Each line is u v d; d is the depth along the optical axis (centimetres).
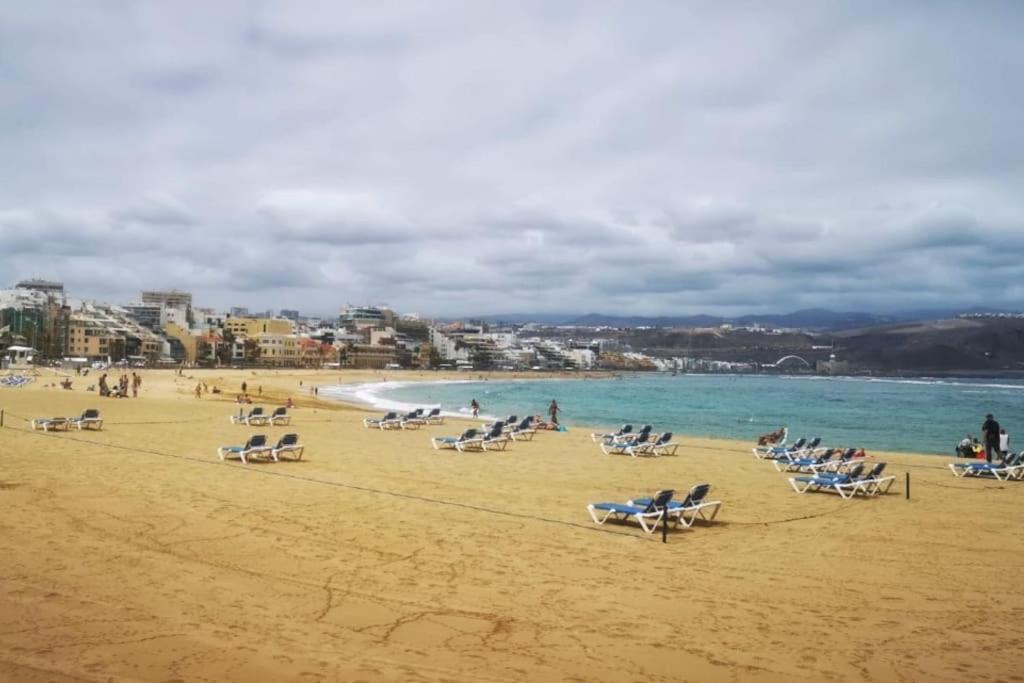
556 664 821
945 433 5762
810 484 2159
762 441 3525
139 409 4559
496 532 1480
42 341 16750
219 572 1134
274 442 3130
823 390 17838
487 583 1130
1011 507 1891
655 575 1202
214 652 808
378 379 18712
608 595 1088
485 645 871
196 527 1427
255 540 1344
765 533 1548
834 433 5694
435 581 1130
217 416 4356
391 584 1107
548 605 1034
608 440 3378
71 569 1114
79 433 3084
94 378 10325
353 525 1498
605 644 890
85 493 1728
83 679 720
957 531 1588
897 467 2822
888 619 1011
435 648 855
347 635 886
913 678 812
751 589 1137
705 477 2395
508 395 12525
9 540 1264
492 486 2069
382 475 2212
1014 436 5722
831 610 1045
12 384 7531
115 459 2338
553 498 1902
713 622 982
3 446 2550
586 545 1395
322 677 750
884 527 1622
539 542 1407
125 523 1435
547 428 4138
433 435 3622
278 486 1944
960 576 1235
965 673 829
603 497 1945
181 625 893
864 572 1250
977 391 17688
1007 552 1405
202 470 2177
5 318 15975
